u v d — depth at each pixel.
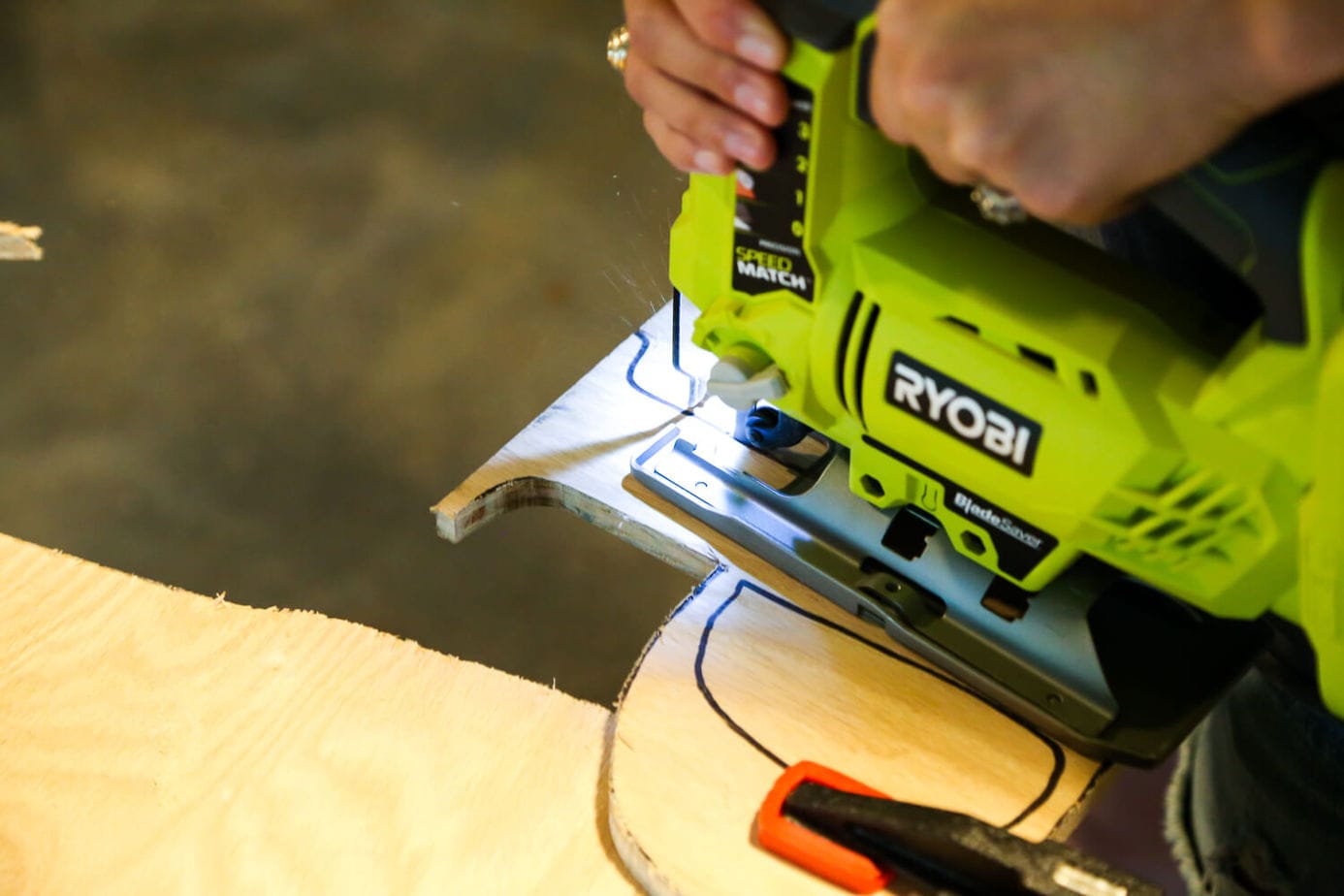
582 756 0.90
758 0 0.78
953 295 0.81
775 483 1.05
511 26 2.63
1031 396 0.79
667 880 0.81
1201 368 0.75
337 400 2.16
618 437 1.12
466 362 2.18
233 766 0.88
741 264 0.93
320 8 2.70
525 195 2.34
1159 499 0.77
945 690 0.93
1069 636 0.91
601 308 2.20
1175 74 0.59
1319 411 0.68
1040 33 0.60
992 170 0.65
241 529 2.04
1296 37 0.55
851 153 0.83
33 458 2.10
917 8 0.63
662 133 0.87
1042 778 0.87
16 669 0.93
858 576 0.97
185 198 2.38
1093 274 0.79
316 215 2.35
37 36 2.67
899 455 0.93
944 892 0.79
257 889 0.82
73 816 0.85
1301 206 0.65
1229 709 1.08
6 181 2.41
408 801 0.87
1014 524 0.88
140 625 0.96
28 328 2.24
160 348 2.22
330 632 0.96
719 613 0.98
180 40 2.65
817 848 0.81
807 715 0.91
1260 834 1.06
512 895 0.82
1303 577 0.74
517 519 2.16
